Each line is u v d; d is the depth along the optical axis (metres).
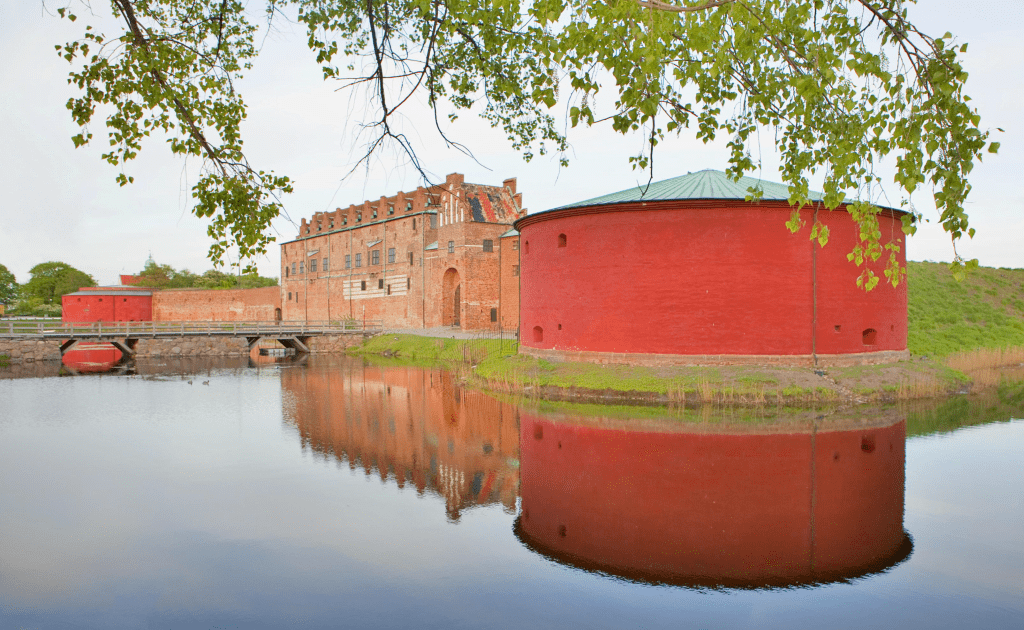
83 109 7.14
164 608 7.96
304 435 17.39
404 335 44.41
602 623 7.59
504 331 43.22
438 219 46.31
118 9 7.56
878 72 5.81
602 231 23.05
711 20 6.47
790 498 11.66
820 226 6.99
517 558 9.37
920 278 44.66
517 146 8.69
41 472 13.73
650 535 10.13
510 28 6.71
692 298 21.62
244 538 10.11
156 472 13.76
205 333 43.16
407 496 12.10
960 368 25.66
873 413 18.38
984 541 9.80
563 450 15.03
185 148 7.86
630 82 5.77
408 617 7.72
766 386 19.89
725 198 21.12
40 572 8.93
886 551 9.44
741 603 8.05
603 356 23.03
